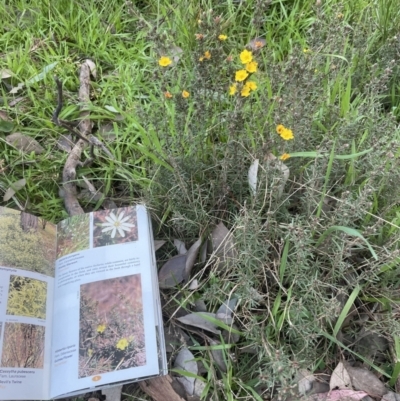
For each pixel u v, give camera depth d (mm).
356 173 557
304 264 494
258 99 593
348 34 690
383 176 519
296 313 469
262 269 512
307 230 487
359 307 516
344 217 492
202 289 539
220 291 503
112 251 533
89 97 698
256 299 495
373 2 738
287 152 541
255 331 478
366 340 509
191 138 549
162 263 566
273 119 549
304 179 562
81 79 705
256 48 521
